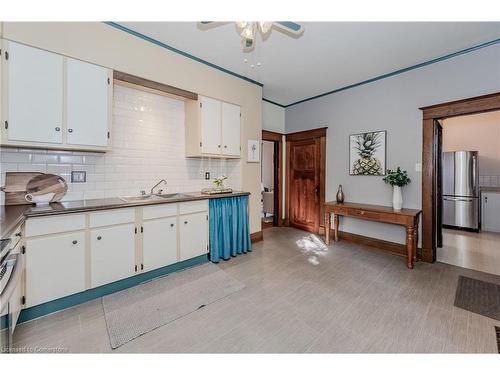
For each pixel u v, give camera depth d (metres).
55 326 1.73
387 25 2.30
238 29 2.08
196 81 3.02
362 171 3.78
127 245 2.26
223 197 3.12
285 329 1.74
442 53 2.87
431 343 1.59
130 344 1.57
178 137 3.21
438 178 3.67
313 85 3.92
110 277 2.16
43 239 1.79
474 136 5.18
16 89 1.84
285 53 2.88
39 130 1.94
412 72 3.22
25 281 1.71
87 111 2.18
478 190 4.66
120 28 2.38
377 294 2.25
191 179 3.37
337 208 3.62
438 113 2.96
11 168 2.05
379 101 3.57
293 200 4.98
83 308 1.96
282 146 5.08
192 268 2.82
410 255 2.87
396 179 3.17
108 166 2.60
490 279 2.57
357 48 2.75
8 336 1.35
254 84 3.78
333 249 3.58
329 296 2.21
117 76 2.37
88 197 2.47
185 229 2.73
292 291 2.30
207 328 1.75
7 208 1.90
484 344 1.57
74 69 2.10
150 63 2.60
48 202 2.15
